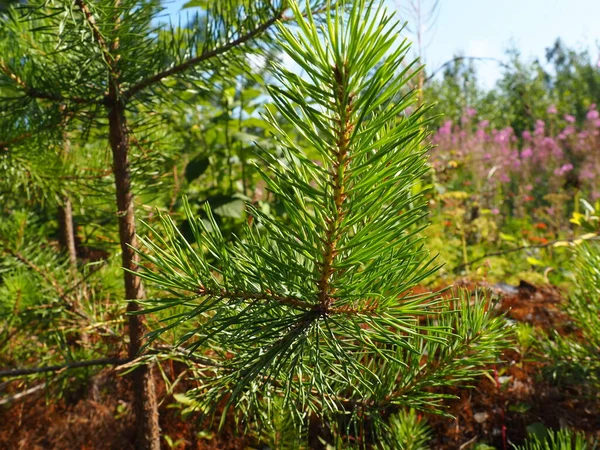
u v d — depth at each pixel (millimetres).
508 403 932
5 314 832
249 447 872
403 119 362
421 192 380
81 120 727
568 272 1667
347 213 360
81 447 925
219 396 510
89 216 1110
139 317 711
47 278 892
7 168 837
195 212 1531
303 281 426
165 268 416
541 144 4250
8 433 933
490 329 576
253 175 1768
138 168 852
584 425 881
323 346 482
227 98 1676
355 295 403
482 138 4262
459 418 916
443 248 1816
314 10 706
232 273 431
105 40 636
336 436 614
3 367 916
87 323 841
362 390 591
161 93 725
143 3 658
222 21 711
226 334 494
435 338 394
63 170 896
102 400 1065
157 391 973
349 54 295
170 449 905
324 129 328
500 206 3600
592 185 3352
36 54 715
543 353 877
